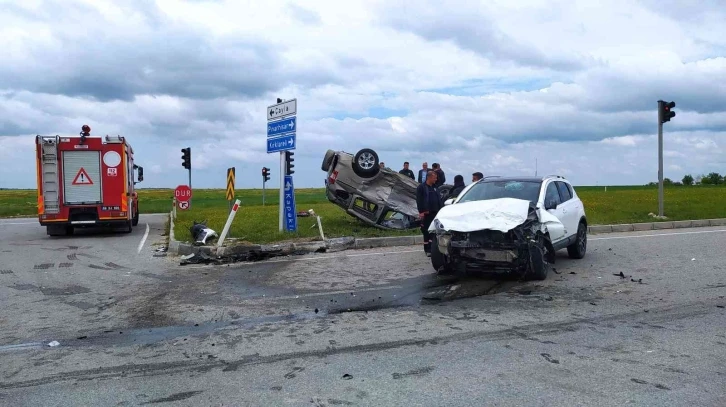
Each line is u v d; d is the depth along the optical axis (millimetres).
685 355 5570
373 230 16281
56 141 18859
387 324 6906
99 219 19234
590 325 6691
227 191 16984
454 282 9430
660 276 9602
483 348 5875
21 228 23422
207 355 5895
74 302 8711
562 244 10656
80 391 4973
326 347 6039
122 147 19391
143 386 5059
